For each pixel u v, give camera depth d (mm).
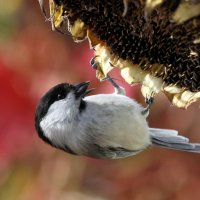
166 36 7754
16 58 12086
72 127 10188
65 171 12320
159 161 12188
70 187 12367
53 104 10281
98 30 8125
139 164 12273
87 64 11977
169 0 6934
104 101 10242
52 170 12281
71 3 7980
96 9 7945
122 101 10227
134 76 8219
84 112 10234
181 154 12117
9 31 12500
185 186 12078
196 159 12086
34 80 11938
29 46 12180
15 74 11891
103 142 10234
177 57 7879
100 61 8469
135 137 10188
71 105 10211
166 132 10391
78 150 10328
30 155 12055
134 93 11328
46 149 12078
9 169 12070
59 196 12273
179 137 10344
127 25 7953
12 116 11789
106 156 10492
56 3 8000
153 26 7715
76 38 8211
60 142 10289
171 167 12141
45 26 12414
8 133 11789
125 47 8117
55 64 12094
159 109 11977
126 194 12320
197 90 8031
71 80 11961
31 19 12539
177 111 11961
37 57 12070
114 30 8055
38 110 10445
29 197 12266
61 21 8141
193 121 11969
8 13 12914
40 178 12273
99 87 11742
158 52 7961
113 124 10141
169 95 8281
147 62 8109
